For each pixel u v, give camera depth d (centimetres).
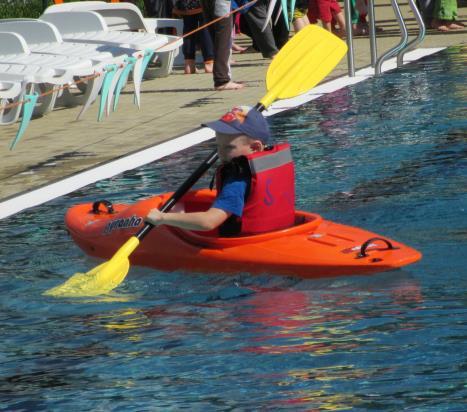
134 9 5441
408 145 3148
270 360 1546
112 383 1504
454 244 2119
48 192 2919
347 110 3906
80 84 5072
